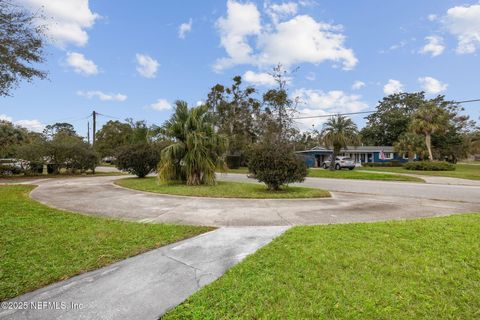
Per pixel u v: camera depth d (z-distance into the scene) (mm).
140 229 4898
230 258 3666
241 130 35594
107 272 3209
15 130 20922
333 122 28844
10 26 10266
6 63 10758
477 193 11250
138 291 2779
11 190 10219
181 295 2711
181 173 12953
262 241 4375
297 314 2340
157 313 2398
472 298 2570
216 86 35875
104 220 5578
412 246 3969
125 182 13383
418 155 39344
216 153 12766
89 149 21203
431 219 5816
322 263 3387
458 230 4805
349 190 12180
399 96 53469
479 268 3209
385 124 52125
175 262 3525
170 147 12219
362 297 2592
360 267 3260
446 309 2400
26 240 4180
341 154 43844
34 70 11648
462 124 43656
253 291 2721
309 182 16656
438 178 19109
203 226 5270
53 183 13570
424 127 31094
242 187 11531
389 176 19750
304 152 42469
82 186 12156
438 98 46531
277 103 29375
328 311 2387
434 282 2891
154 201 8234
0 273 3047
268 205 7750
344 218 6223
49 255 3604
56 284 2898
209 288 2793
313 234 4625
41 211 6328
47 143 19703
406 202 8562
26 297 2633
